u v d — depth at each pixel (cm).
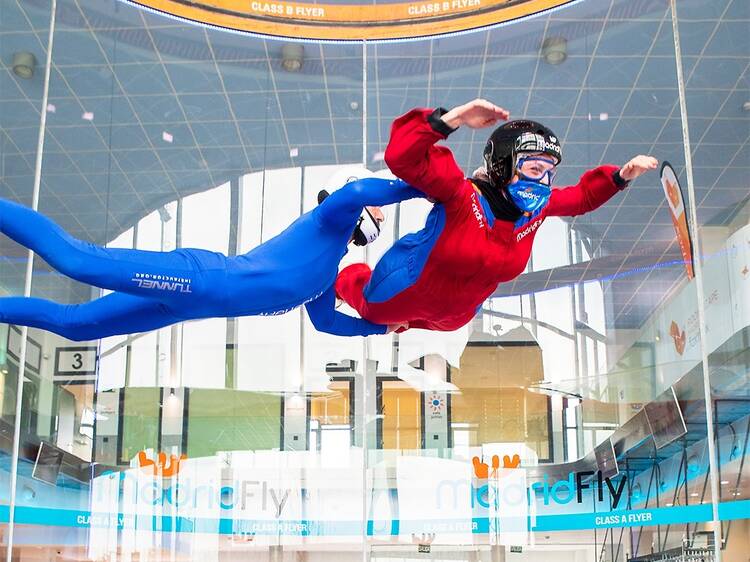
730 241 484
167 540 473
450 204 215
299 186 537
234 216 532
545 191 219
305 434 489
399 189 221
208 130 543
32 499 470
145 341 496
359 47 556
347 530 477
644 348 490
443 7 554
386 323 256
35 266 499
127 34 548
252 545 473
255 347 499
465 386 496
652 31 531
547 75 541
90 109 538
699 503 448
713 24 523
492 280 227
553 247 517
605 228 513
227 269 210
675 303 491
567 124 534
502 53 548
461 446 487
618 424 482
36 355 486
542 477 479
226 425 489
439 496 480
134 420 487
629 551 458
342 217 223
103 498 477
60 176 529
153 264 200
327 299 255
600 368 493
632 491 466
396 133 204
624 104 528
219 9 555
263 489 480
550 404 492
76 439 481
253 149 541
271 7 557
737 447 446
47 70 537
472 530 475
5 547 462
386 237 517
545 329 504
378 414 492
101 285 195
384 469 483
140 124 540
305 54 555
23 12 538
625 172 244
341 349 500
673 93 522
